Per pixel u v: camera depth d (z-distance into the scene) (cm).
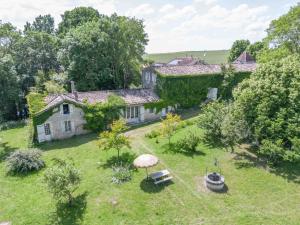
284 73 2772
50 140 3841
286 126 2647
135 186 2503
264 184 2475
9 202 2417
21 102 5966
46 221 2136
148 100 4534
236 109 2931
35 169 2998
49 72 5891
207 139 3444
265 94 2767
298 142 2453
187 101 4994
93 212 2180
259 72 3033
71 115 3909
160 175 2541
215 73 5150
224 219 2044
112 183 2564
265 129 2755
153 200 2291
